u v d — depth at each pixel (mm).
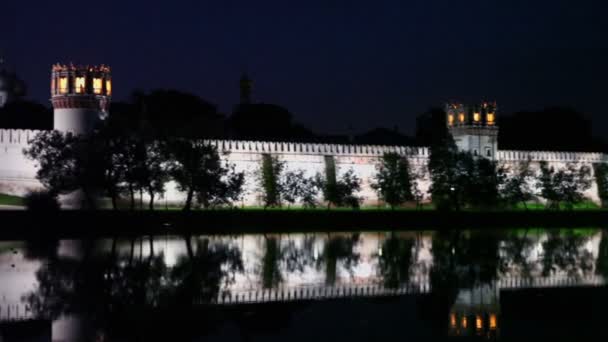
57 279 53969
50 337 37188
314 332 38594
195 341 36625
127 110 171125
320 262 66562
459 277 57781
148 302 45688
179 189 116062
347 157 140375
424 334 38375
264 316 42250
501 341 37188
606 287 53312
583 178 155625
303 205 134375
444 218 127938
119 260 66000
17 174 117062
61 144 110312
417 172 145625
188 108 183125
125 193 115562
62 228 100062
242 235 98688
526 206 151625
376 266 64188
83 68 123188
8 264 62312
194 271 59219
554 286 53750
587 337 37938
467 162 144250
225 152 120938
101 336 37469
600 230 116500
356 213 127562
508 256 73188
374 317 42281
